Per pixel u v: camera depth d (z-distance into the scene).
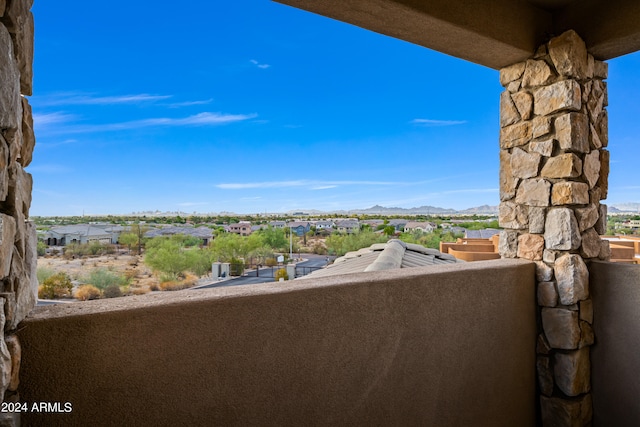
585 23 2.30
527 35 2.34
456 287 1.98
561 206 2.26
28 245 1.05
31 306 1.09
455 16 2.00
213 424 1.30
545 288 2.33
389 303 1.74
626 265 2.16
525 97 2.45
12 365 0.94
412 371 1.82
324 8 1.84
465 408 2.03
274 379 1.43
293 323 1.47
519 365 2.29
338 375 1.59
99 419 1.11
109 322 1.12
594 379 2.32
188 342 1.25
